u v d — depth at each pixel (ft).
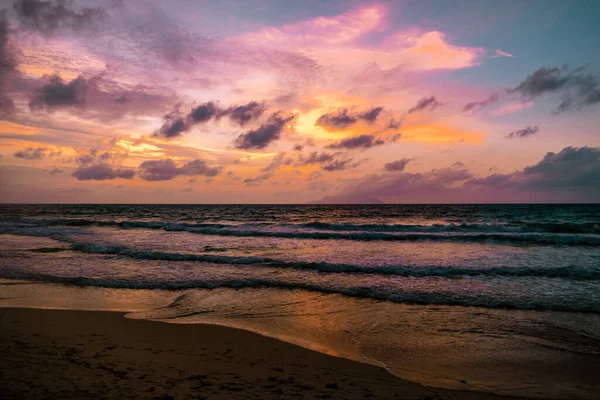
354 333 19.93
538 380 14.70
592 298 26.89
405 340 18.93
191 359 15.62
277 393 12.60
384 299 26.73
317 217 154.40
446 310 24.23
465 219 133.80
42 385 12.32
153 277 33.45
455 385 14.11
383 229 87.81
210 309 24.11
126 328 19.89
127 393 11.97
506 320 22.18
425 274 35.14
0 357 14.89
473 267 38.17
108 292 28.48
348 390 13.19
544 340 18.99
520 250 53.01
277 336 19.22
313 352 17.10
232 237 70.44
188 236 71.82
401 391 13.37
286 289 29.48
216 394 12.24
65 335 18.38
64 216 155.22
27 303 25.36
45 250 49.57
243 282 31.37
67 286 30.27
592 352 17.49
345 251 51.78
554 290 29.27
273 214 183.83
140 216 160.25
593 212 180.45
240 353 16.63
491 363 16.22
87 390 12.07
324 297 27.22
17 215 161.68
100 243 58.70
